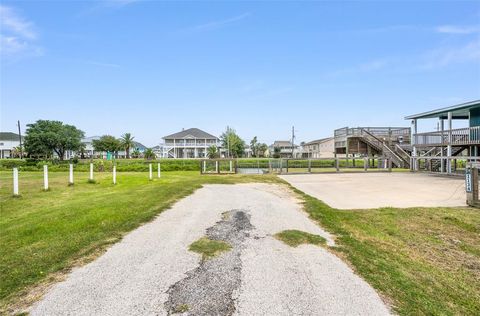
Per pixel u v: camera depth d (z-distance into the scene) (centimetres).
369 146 2712
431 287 412
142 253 497
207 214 770
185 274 419
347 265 459
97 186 1466
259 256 488
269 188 1267
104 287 380
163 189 1170
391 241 604
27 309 332
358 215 802
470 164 912
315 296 364
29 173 2375
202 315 321
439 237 641
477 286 432
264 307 338
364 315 328
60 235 590
